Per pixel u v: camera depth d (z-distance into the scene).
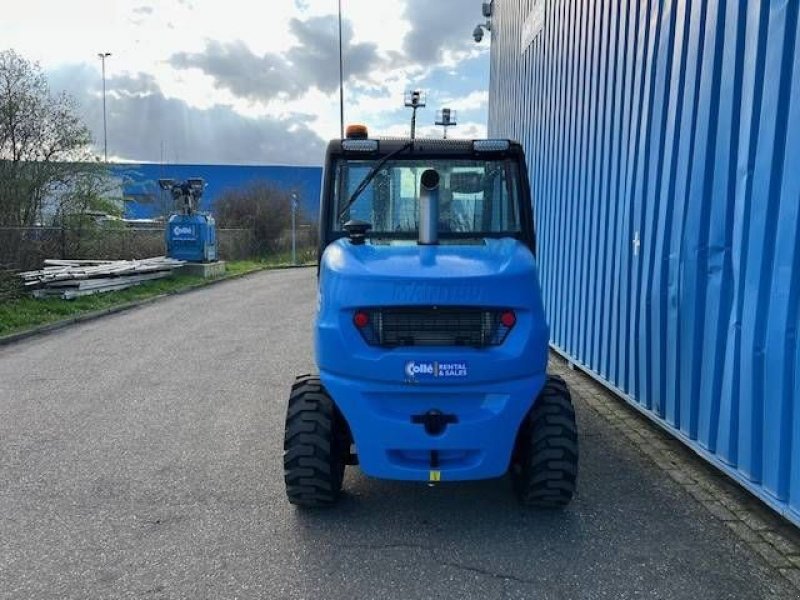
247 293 16.72
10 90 15.73
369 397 3.64
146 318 12.43
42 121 16.33
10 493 4.50
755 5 3.96
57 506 4.30
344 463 4.24
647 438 5.55
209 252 20.91
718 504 4.31
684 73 4.98
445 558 3.64
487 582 3.41
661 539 3.85
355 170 4.66
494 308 3.62
